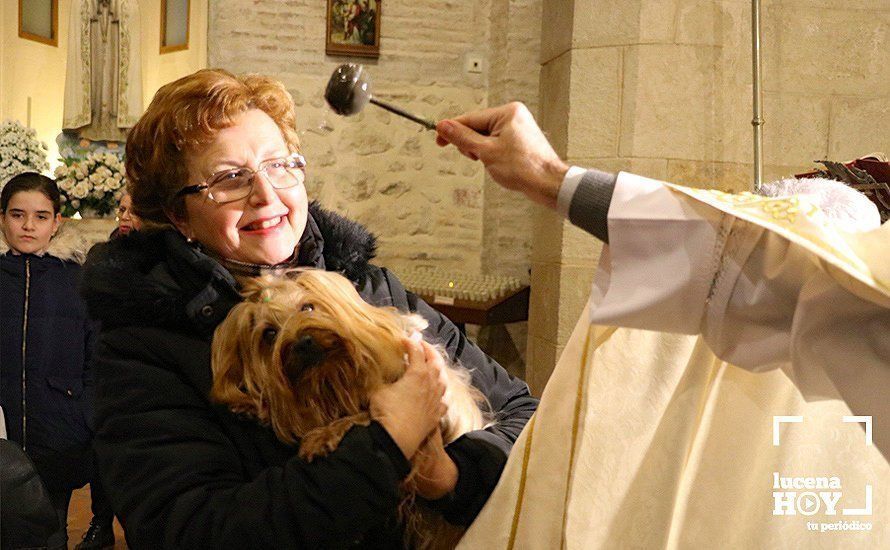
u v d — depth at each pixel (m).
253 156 1.31
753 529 1.21
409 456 1.11
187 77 1.34
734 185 3.90
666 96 3.95
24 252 3.36
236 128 1.31
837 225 1.02
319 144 5.62
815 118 3.79
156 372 1.22
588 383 1.19
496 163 1.02
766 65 3.80
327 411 1.14
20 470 1.73
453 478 1.21
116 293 1.26
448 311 4.96
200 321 1.25
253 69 5.59
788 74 3.79
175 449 1.16
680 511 1.21
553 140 4.43
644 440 1.22
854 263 0.90
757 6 3.53
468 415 1.30
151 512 1.12
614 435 1.23
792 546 1.21
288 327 1.13
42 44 6.19
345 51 5.55
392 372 1.15
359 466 1.07
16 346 3.29
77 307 3.38
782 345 0.97
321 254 1.42
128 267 1.29
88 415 3.36
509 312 5.04
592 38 4.08
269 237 1.33
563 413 1.22
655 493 1.19
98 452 1.20
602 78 4.06
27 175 3.41
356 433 1.09
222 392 1.17
